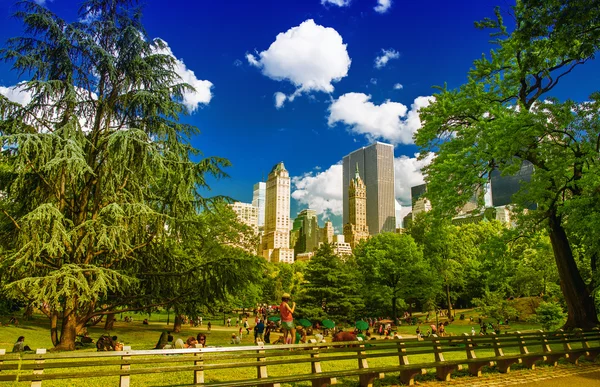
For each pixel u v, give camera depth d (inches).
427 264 2003.0
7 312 995.3
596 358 615.5
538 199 745.0
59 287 581.0
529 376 472.7
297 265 5216.5
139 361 274.2
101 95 797.2
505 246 802.2
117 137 682.2
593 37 551.5
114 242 635.5
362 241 2859.3
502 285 1689.2
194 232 792.9
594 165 674.8
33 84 665.6
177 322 1401.3
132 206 675.4
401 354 402.6
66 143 640.4
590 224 633.6
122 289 698.2
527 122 713.6
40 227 571.2
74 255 652.7
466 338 467.2
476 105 847.7
